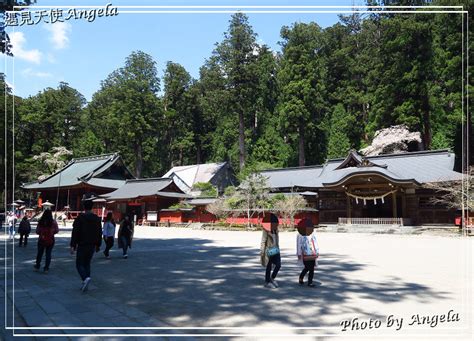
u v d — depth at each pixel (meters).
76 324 6.34
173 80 78.44
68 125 80.12
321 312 7.04
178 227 44.34
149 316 6.79
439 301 7.84
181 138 79.50
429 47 44.41
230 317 6.73
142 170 80.62
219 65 60.72
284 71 57.84
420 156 38.53
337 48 67.44
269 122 67.50
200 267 12.77
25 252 17.45
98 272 11.76
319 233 32.25
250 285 9.56
